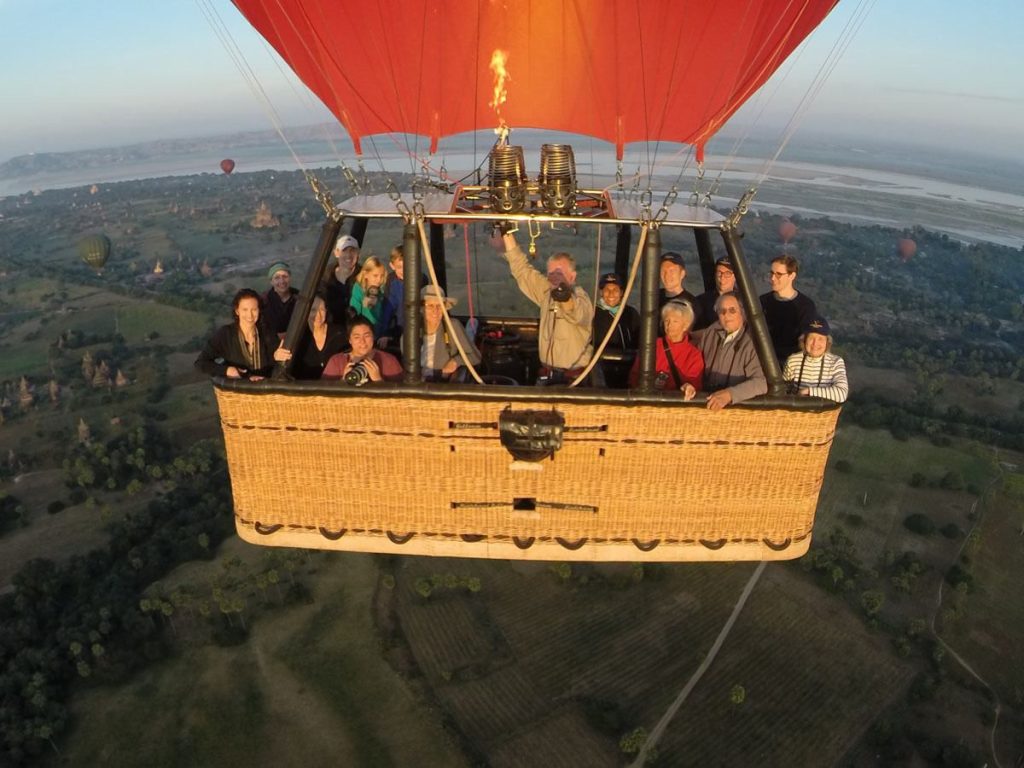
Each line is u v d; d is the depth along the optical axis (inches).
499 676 1722.4
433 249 227.6
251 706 1642.5
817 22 152.8
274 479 150.6
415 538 153.3
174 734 1594.5
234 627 1867.6
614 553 152.3
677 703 1656.0
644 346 139.4
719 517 149.6
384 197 154.9
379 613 1900.8
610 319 196.5
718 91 169.2
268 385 142.4
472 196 159.5
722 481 146.5
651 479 146.3
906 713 1640.0
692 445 143.5
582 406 140.0
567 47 170.1
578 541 151.7
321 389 141.6
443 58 171.3
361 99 174.9
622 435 142.5
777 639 1834.4
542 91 179.0
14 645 1860.2
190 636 1854.1
